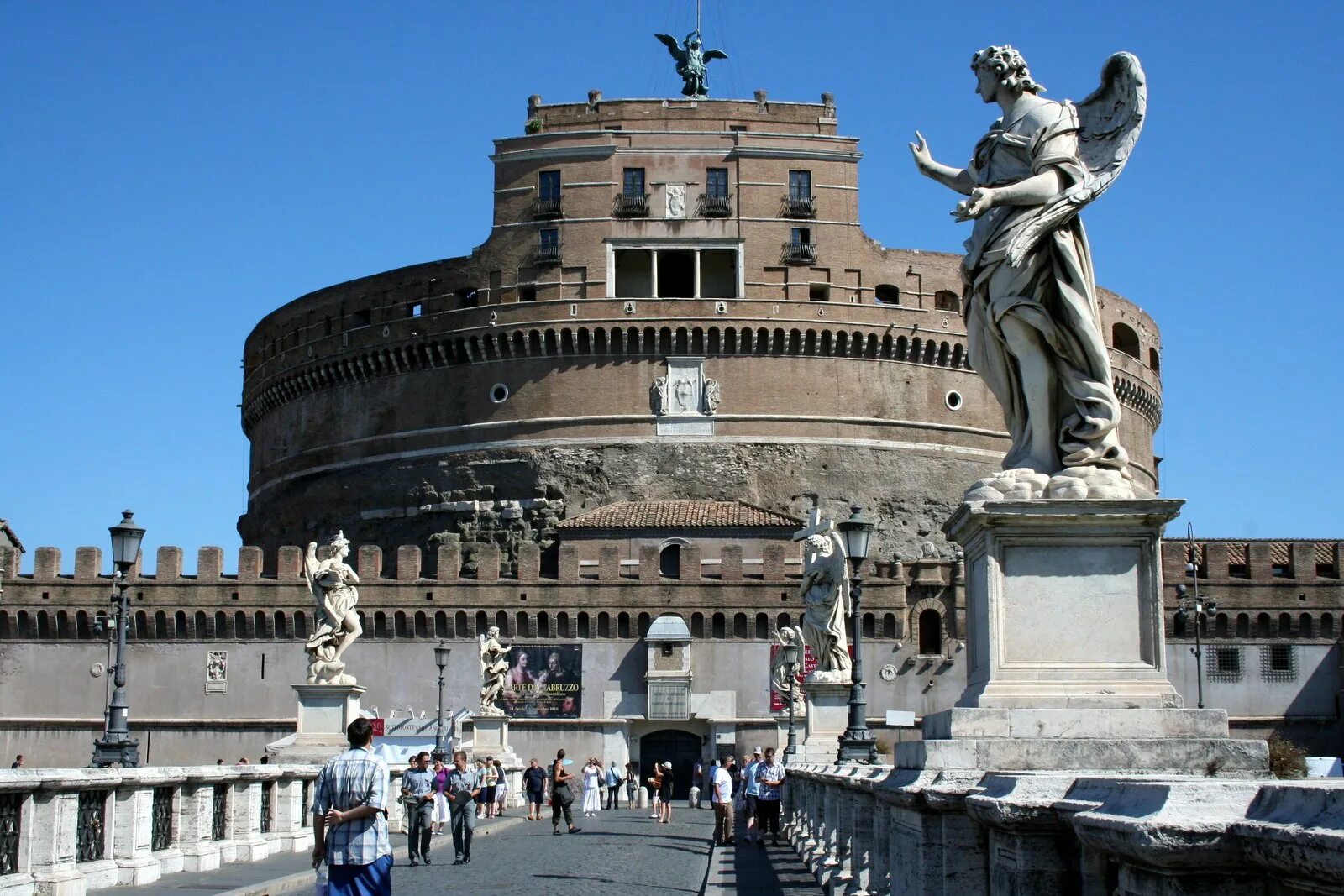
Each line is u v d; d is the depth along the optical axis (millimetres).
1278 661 85188
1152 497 9414
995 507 9461
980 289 10430
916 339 98750
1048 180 10023
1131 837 4754
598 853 32719
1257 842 4312
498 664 67062
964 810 7449
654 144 98375
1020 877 6324
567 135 98500
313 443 106062
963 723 9188
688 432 95812
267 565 104812
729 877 23766
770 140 98250
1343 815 3994
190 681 85250
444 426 99562
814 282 97500
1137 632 9461
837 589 42875
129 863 20062
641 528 89312
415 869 27766
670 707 83375
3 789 15820
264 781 26828
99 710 85125
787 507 95188
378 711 84375
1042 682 9391
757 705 84000
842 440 96750
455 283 100125
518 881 24531
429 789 29359
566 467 95938
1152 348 110000
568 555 85938
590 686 84500
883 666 83688
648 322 96250
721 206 97312
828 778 17844
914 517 97000
